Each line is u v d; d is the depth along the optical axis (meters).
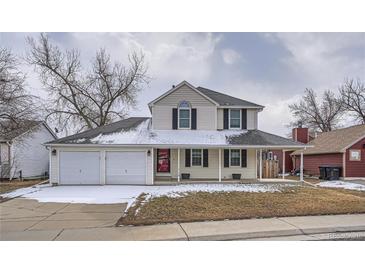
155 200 11.23
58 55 30.77
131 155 17.62
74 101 31.70
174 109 19.88
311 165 26.86
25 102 19.16
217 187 15.50
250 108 20.52
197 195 12.50
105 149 17.59
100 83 32.97
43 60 30.11
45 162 26.25
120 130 19.81
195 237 6.41
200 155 19.70
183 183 17.45
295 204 10.24
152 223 7.63
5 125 18.67
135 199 11.62
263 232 6.75
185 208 9.62
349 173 21.62
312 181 20.12
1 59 18.55
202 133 19.39
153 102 19.81
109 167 17.55
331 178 21.33
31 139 23.58
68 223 7.74
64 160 17.44
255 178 19.66
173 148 18.92
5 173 21.28
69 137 18.48
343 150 21.67
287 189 14.57
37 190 14.89
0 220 8.14
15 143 21.44
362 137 21.94
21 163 22.45
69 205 10.44
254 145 17.52
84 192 13.91
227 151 19.77
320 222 7.61
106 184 17.41
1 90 18.23
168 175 19.56
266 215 8.41
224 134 19.36
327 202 10.63
